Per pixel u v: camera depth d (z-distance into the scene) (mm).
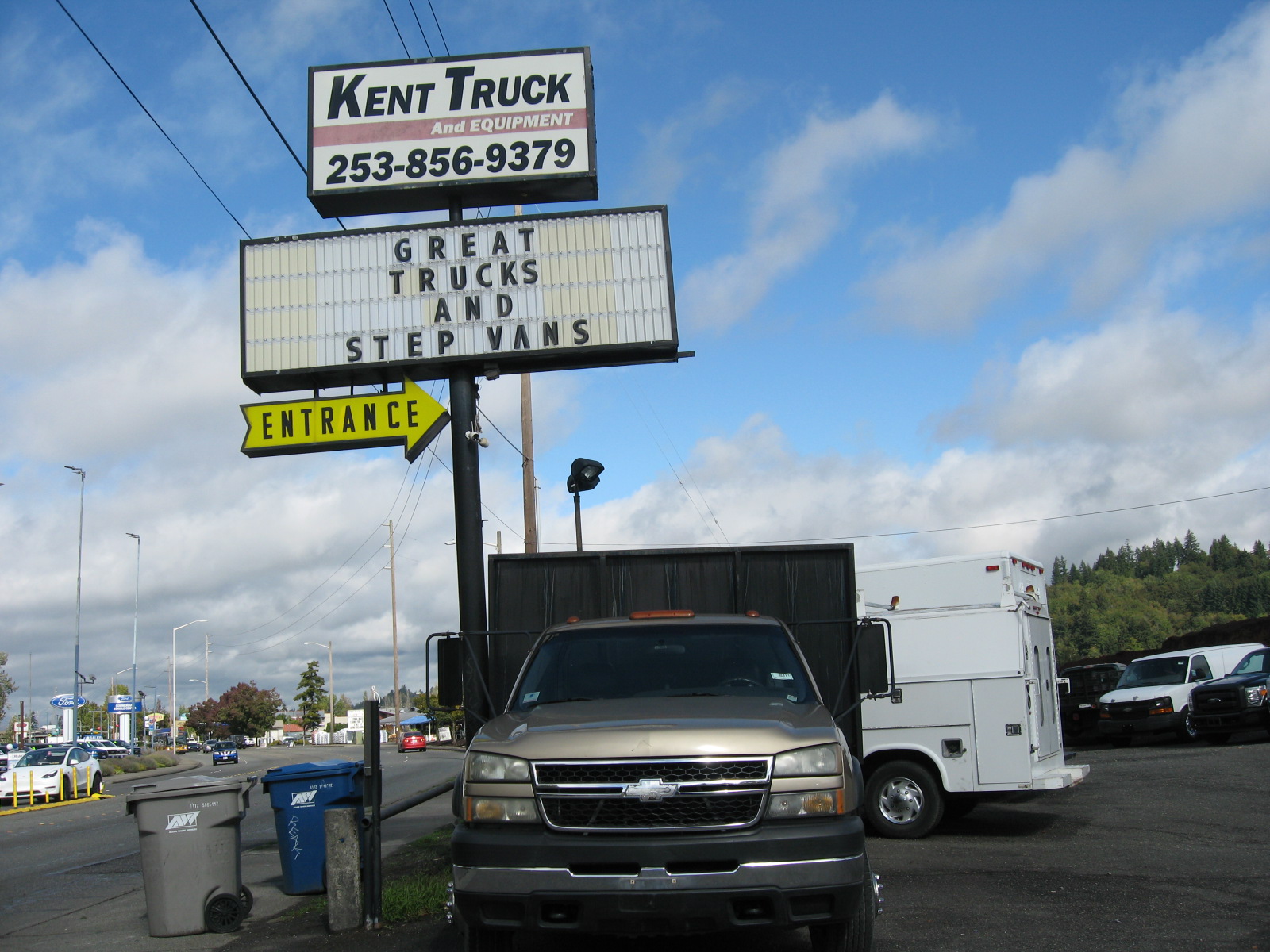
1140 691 21125
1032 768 10484
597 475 14938
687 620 6840
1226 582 131500
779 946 6473
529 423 21906
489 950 5355
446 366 11477
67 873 11969
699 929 4898
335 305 11562
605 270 11570
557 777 5148
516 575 8289
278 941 6980
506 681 8164
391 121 11961
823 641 8008
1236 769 15086
